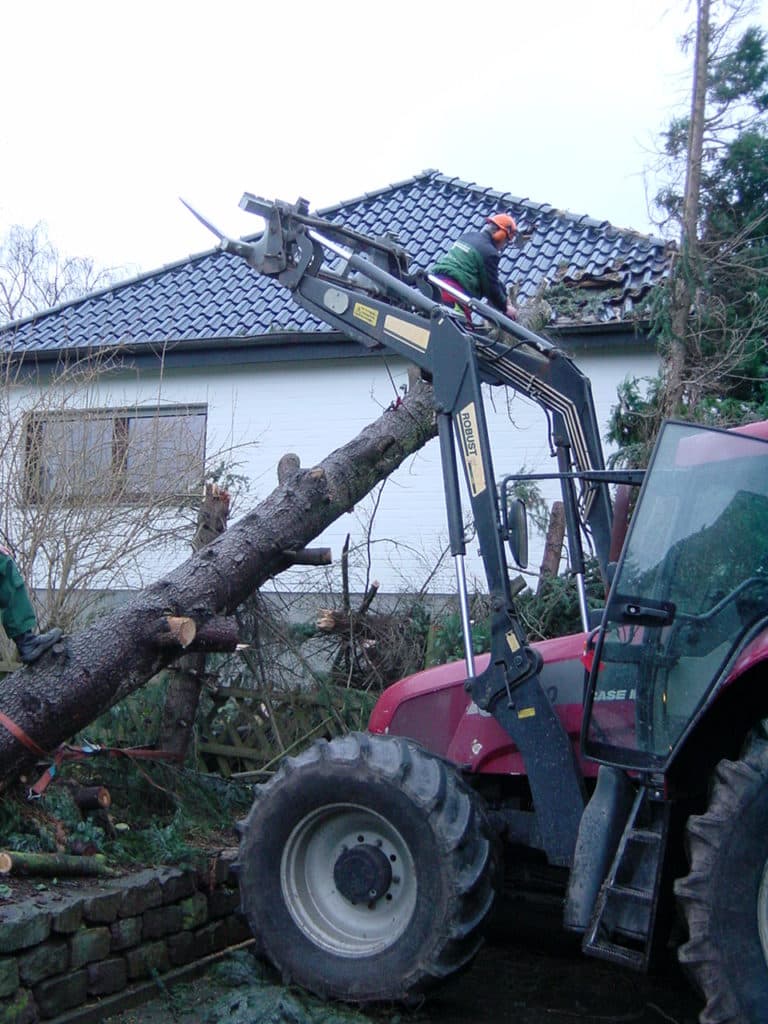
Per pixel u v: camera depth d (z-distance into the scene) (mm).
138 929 4488
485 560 4711
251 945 5152
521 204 12828
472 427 4871
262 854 4543
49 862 4336
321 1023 4062
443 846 4188
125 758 5648
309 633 7199
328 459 6199
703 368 8500
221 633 5473
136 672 5125
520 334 5328
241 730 6883
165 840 5059
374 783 4336
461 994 4703
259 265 5719
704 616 4020
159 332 12000
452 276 6309
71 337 12203
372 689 7234
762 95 9031
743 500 4051
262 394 11500
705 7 8898
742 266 8570
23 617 4867
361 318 5430
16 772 4785
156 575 8883
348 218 13336
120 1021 4184
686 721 3967
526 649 4539
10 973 3795
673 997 4734
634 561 4215
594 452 5352
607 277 10836
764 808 3490
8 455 7789
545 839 4352
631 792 4176
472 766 4820
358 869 4422
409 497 10656
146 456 8164
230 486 8961
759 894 3471
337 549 10742
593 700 4262
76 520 7594
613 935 3859
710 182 9203
